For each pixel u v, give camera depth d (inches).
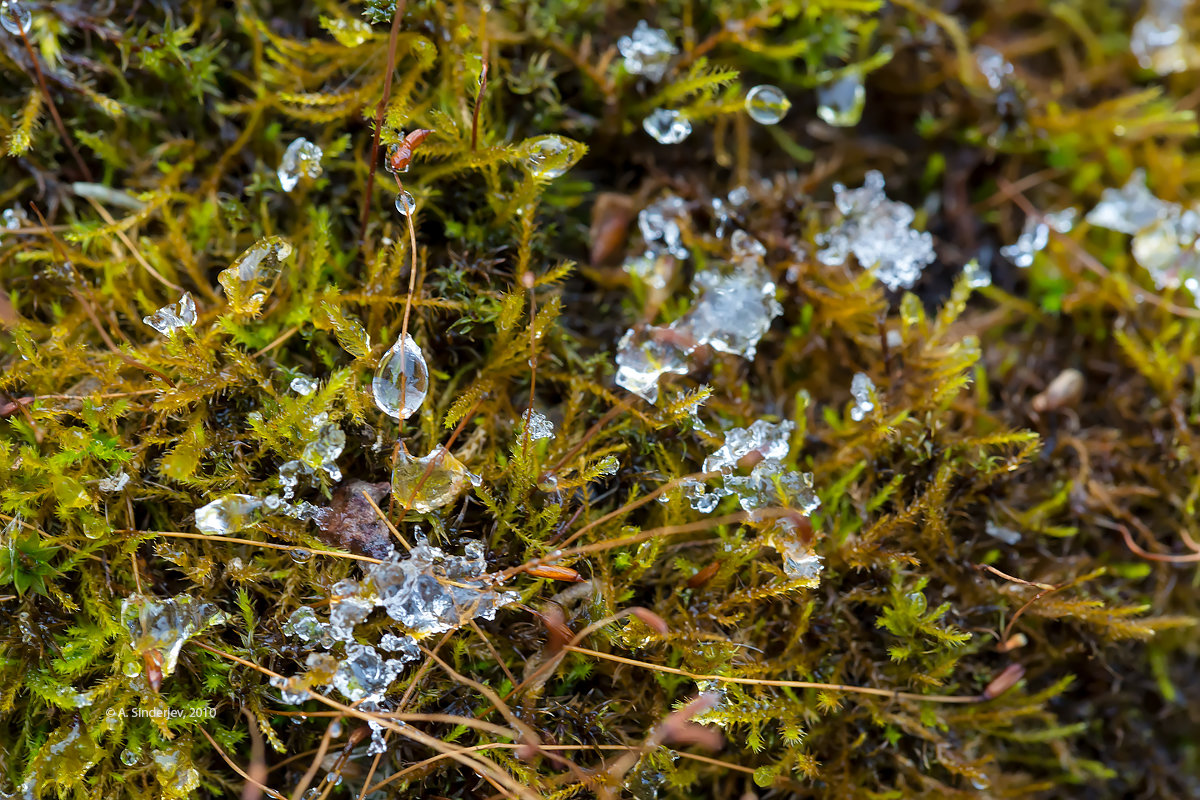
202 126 5.1
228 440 4.8
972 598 5.0
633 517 5.0
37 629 4.8
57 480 4.8
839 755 5.0
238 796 4.9
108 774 4.8
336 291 4.9
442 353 5.0
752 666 4.9
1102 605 5.0
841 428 5.1
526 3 5.1
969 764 5.0
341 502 4.9
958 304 5.1
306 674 4.7
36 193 5.0
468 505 4.9
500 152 4.9
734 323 5.0
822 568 5.0
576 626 4.9
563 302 5.1
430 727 4.8
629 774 4.8
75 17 5.0
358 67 5.1
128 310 5.0
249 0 5.1
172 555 4.8
